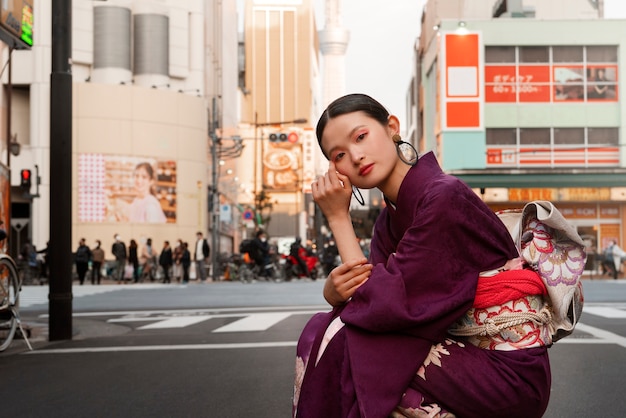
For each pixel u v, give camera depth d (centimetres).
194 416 479
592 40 4116
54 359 766
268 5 17938
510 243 198
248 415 480
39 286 2866
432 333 187
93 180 4372
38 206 4234
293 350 780
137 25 4634
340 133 203
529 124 4122
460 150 4094
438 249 188
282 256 3103
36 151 4266
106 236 4381
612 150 4084
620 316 1094
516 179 3794
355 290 196
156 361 730
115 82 4494
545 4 4888
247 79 17812
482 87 4097
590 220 3841
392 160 204
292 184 13388
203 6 5022
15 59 4312
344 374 190
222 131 5700
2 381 633
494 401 191
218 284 2819
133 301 1689
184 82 4884
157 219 4506
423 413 189
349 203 207
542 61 4138
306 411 196
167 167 4562
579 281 205
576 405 495
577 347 770
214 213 3775
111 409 506
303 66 17825
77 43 4453
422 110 5659
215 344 849
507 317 195
